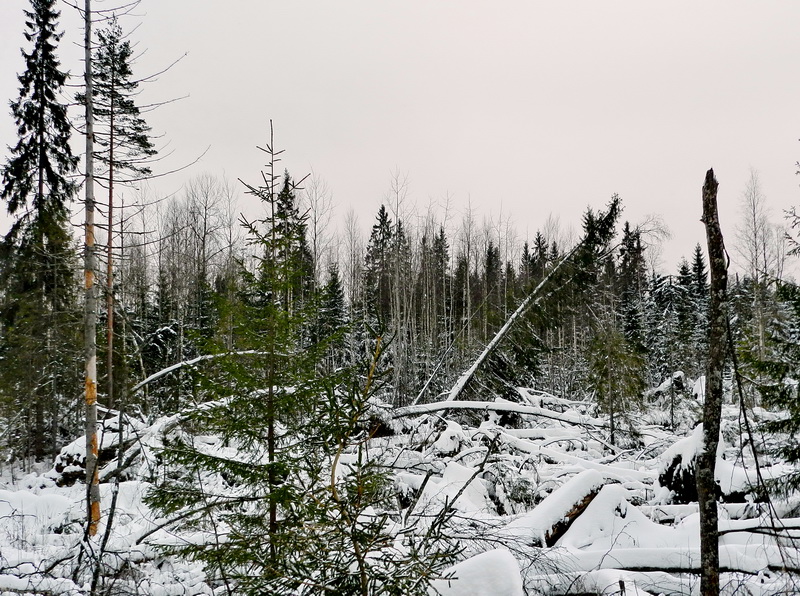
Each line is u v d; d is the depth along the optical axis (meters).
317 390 5.03
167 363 15.39
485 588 3.97
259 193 5.73
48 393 18.58
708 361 3.93
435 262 42.91
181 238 28.75
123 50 11.75
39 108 19.81
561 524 7.73
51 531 9.98
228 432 5.16
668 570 6.62
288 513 4.62
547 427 16.27
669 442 13.24
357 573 3.48
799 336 8.15
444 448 12.16
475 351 18.20
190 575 7.04
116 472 6.47
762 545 6.67
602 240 15.13
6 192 19.23
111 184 11.66
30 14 19.78
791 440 8.13
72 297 18.19
